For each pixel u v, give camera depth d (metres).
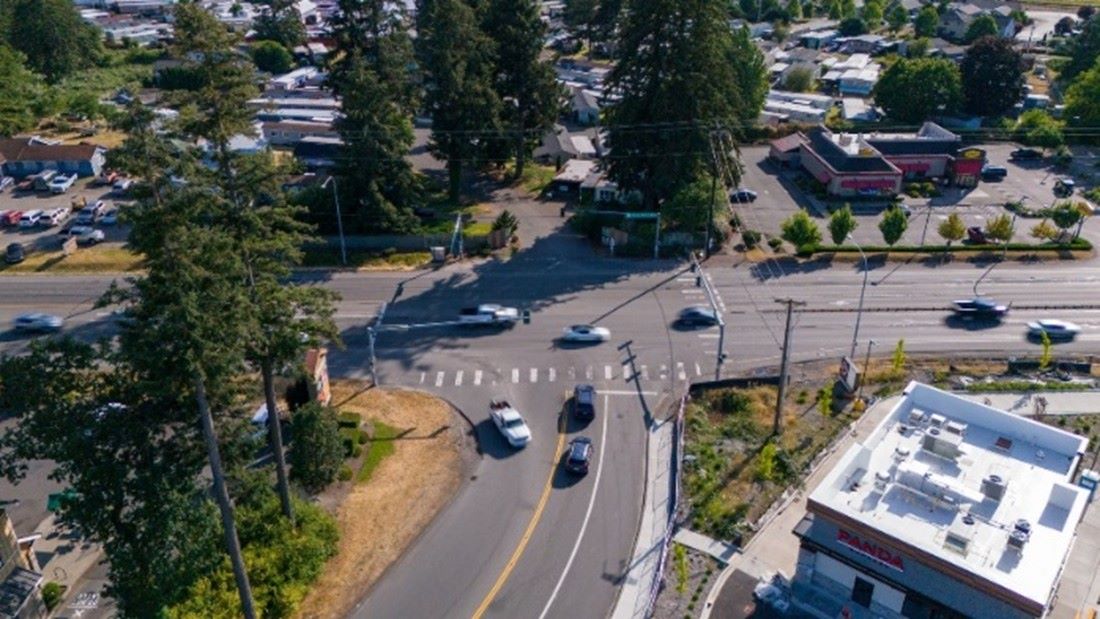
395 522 47.94
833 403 59.25
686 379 62.34
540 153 110.00
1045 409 58.50
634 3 82.19
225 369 32.78
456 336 67.94
